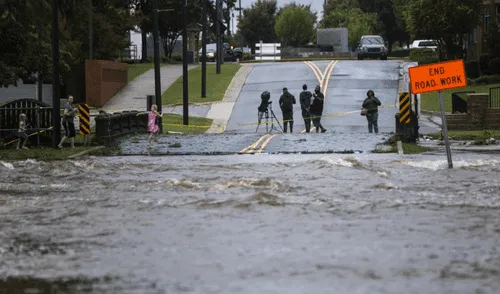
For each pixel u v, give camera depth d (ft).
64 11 301.02
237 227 101.19
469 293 69.72
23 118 244.22
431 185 138.72
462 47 563.07
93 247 91.20
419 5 547.49
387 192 130.72
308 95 313.32
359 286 72.43
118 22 564.71
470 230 97.19
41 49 304.50
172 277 76.89
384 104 401.29
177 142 254.27
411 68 165.99
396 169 164.14
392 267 79.20
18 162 192.44
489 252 85.20
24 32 296.51
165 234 97.66
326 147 231.71
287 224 102.73
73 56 460.96
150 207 118.21
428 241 91.15
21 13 288.92
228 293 71.00
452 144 253.65
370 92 298.35
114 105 448.65
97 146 248.11
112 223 105.70
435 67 164.96
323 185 140.36
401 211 111.45
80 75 465.06
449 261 81.41
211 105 423.64
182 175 161.58
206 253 86.79
